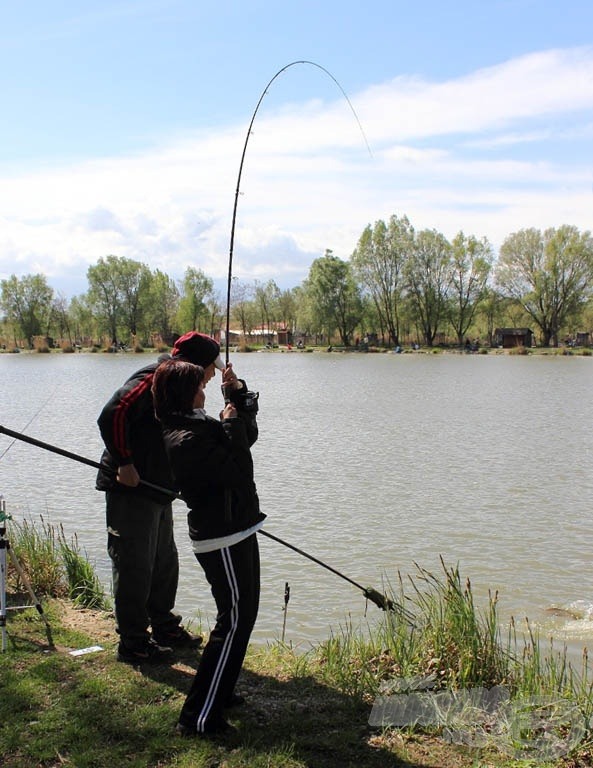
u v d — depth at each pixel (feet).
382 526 39.58
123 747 12.88
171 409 13.24
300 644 23.57
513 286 314.14
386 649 17.60
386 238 321.52
